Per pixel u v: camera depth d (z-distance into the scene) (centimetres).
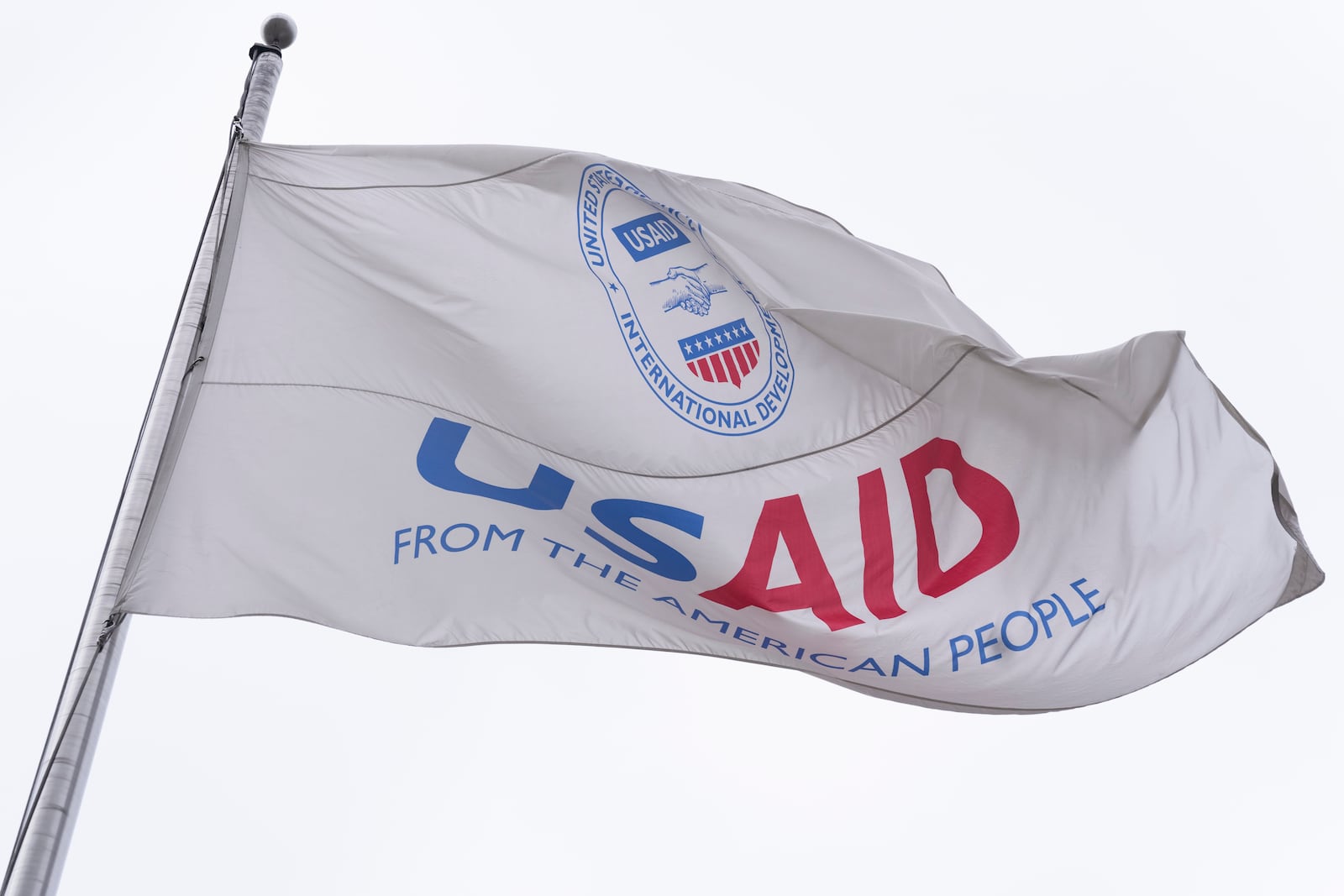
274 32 989
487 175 736
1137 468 784
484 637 666
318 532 657
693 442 732
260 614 636
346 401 685
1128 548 769
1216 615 764
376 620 653
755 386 764
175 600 625
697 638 708
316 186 710
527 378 705
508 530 687
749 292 796
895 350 790
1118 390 775
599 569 696
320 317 695
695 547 714
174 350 685
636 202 772
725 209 816
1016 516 771
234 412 670
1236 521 777
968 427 789
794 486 746
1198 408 795
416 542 670
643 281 750
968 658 735
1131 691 752
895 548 748
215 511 649
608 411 715
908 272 855
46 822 520
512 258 721
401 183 722
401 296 702
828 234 843
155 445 649
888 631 728
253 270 695
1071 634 746
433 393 695
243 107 941
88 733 558
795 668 725
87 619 604
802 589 725
